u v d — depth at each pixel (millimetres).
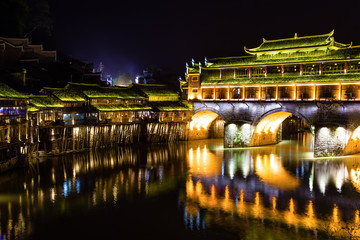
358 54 59719
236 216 34375
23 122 50156
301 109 63594
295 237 29906
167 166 55094
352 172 49812
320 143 59469
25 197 38844
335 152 58406
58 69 92875
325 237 29875
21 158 50438
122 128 72688
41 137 58750
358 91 58250
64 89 66688
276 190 42469
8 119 45781
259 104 69375
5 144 44438
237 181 46469
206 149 71625
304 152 67000
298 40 68250
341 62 61312
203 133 89500
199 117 84188
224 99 74188
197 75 78500
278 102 66250
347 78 59156
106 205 36969
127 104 75312
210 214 34875
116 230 31188
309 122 62656
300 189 42750
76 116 64125
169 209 36125
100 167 53344
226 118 74625
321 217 34094
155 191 41938
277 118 73750
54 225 31906
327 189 42625
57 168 51562
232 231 31078
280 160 59312
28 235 29859
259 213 35094
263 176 48906
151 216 34312
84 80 100125
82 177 47344
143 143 77625
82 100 66125
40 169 50656
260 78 70062
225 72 75250
